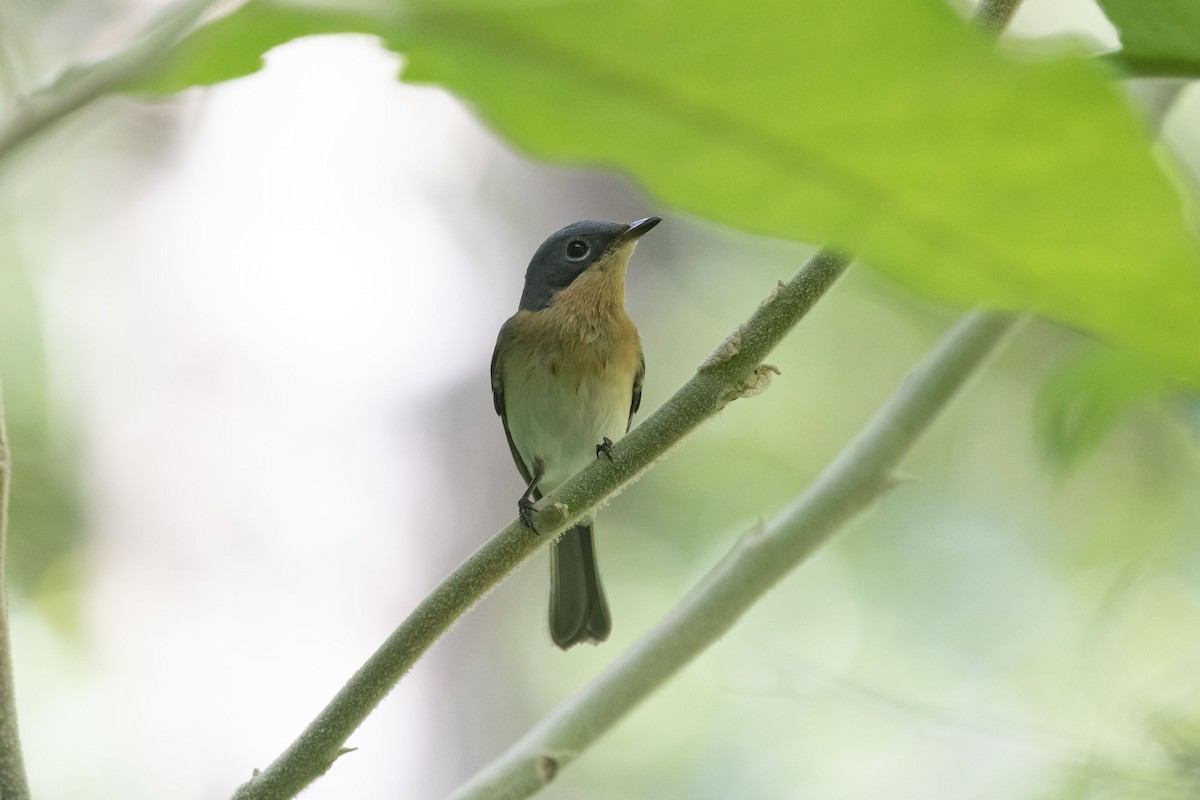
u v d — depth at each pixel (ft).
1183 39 7.01
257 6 3.23
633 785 43.68
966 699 40.16
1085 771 21.75
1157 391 14.82
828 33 2.71
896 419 13.87
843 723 40.60
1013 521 45.03
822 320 51.06
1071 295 2.77
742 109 2.96
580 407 30.19
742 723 43.01
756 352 10.46
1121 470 38.55
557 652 47.26
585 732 12.51
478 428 44.88
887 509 46.65
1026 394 46.44
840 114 2.85
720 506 50.14
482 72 3.08
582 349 30.04
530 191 46.52
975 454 47.21
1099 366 14.94
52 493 44.88
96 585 43.98
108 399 45.93
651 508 50.60
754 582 13.32
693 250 50.57
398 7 3.05
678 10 2.79
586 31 2.93
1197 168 25.95
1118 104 2.52
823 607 45.39
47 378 46.29
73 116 3.42
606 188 46.37
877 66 2.70
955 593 43.62
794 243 3.20
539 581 47.55
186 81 3.61
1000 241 2.82
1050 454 15.76
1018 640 41.37
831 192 3.01
